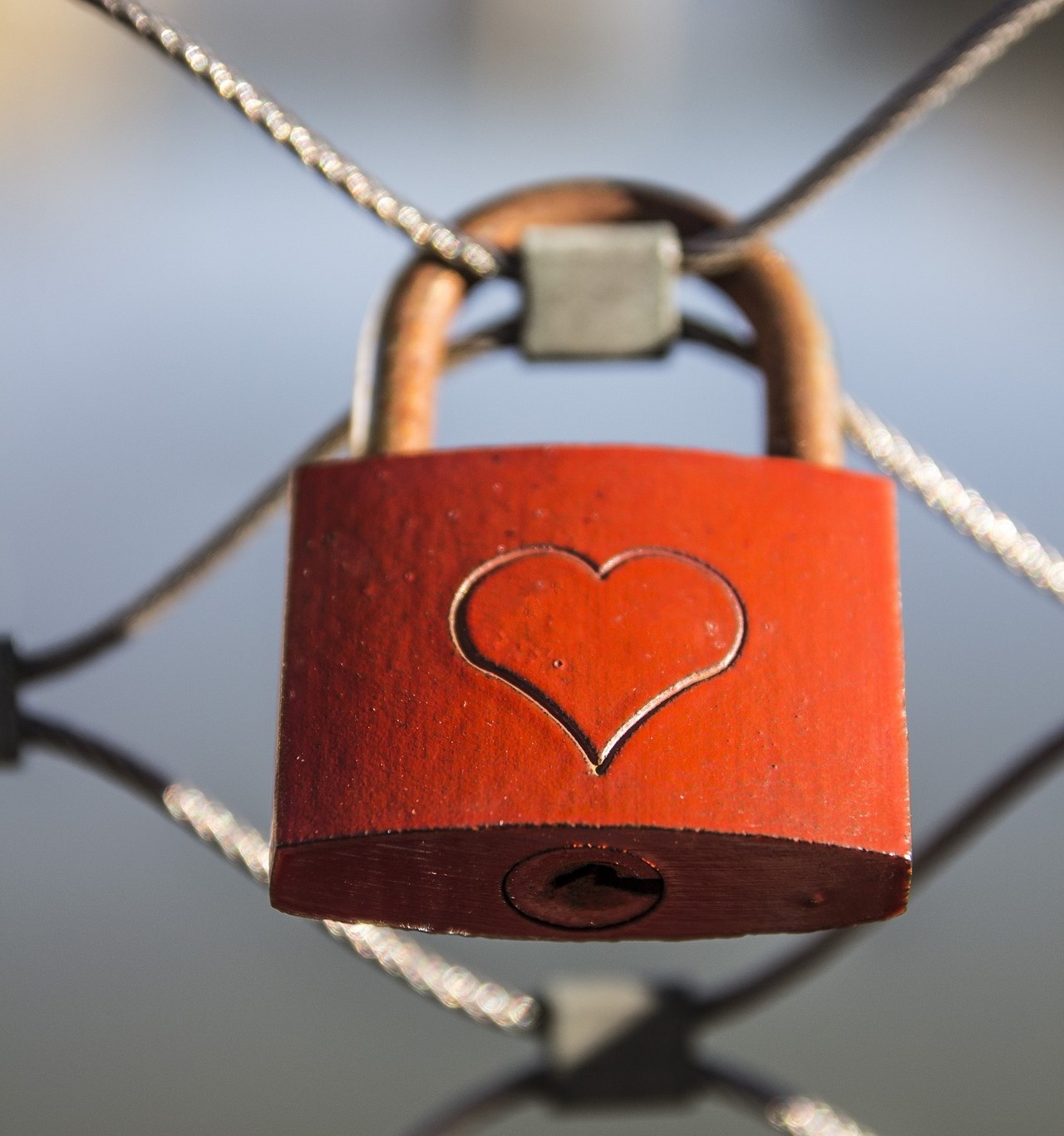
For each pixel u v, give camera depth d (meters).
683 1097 0.35
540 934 0.26
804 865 0.25
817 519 0.25
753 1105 0.35
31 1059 0.48
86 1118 0.48
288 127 0.27
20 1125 0.47
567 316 0.28
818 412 0.27
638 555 0.25
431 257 0.28
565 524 0.25
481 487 0.25
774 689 0.25
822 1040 0.50
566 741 0.25
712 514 0.25
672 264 0.28
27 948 0.49
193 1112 0.48
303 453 0.31
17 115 0.56
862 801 0.25
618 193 0.28
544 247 0.28
